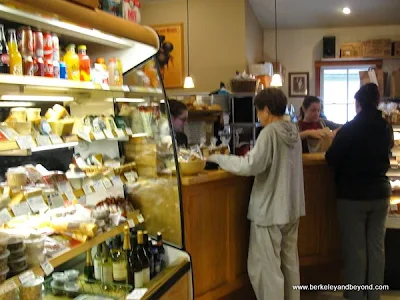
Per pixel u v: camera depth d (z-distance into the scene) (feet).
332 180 10.41
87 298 5.96
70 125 5.91
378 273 9.66
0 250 4.65
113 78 6.46
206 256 8.17
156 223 7.24
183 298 6.92
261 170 8.07
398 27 24.17
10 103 5.75
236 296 9.35
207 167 8.75
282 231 8.69
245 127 16.46
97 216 6.24
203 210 8.03
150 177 7.18
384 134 9.23
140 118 7.15
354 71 24.43
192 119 13.85
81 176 6.26
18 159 5.87
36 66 5.07
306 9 21.35
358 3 20.44
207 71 19.99
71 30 5.42
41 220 6.01
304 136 11.84
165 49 20.03
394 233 10.70
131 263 6.31
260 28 24.48
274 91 8.37
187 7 20.07
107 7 6.07
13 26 5.08
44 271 5.07
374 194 9.22
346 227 9.52
